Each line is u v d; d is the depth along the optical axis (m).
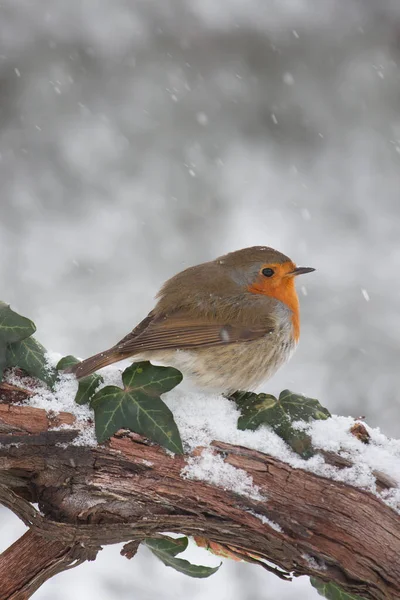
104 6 15.65
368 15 15.89
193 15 15.75
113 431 4.96
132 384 5.12
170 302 6.69
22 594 5.12
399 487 4.84
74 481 5.00
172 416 5.03
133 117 14.78
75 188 14.08
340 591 5.25
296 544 4.91
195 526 5.00
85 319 12.61
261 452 5.00
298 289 12.91
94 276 13.10
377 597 4.85
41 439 4.93
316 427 5.16
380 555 4.77
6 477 4.98
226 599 8.98
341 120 15.08
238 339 6.60
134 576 9.07
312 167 14.60
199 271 7.06
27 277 12.98
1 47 15.09
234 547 5.25
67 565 5.21
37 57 15.12
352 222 13.92
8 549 5.15
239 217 13.88
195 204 13.99
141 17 15.67
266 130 14.94
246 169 14.38
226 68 15.39
